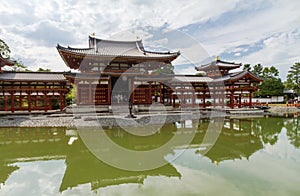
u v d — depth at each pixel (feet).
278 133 47.52
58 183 20.94
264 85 147.95
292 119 72.23
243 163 25.96
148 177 22.17
